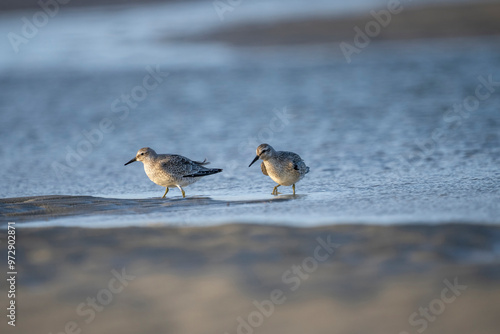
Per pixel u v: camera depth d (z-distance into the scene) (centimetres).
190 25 4756
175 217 1234
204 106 2714
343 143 2017
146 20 5112
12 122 2538
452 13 4419
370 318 767
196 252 995
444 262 912
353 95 2797
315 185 1542
